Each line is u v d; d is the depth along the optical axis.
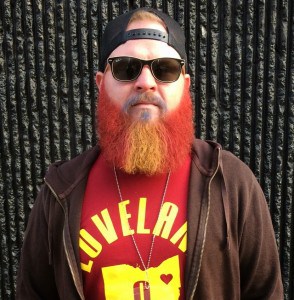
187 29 1.62
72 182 1.00
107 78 1.01
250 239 0.96
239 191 0.96
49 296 1.10
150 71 0.94
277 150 1.69
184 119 1.02
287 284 1.79
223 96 1.66
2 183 1.76
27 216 1.78
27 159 1.73
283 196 1.74
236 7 1.58
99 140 1.08
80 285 0.91
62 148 1.72
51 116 1.70
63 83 1.66
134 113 0.96
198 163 1.00
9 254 1.81
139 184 0.98
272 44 1.61
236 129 1.67
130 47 0.95
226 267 0.93
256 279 0.99
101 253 0.91
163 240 0.91
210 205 0.93
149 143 0.95
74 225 0.94
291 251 1.79
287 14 1.59
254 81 1.65
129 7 1.61
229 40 1.61
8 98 1.69
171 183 0.98
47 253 1.03
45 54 1.65
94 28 1.62
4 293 1.84
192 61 1.63
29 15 1.61
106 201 0.97
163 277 0.89
